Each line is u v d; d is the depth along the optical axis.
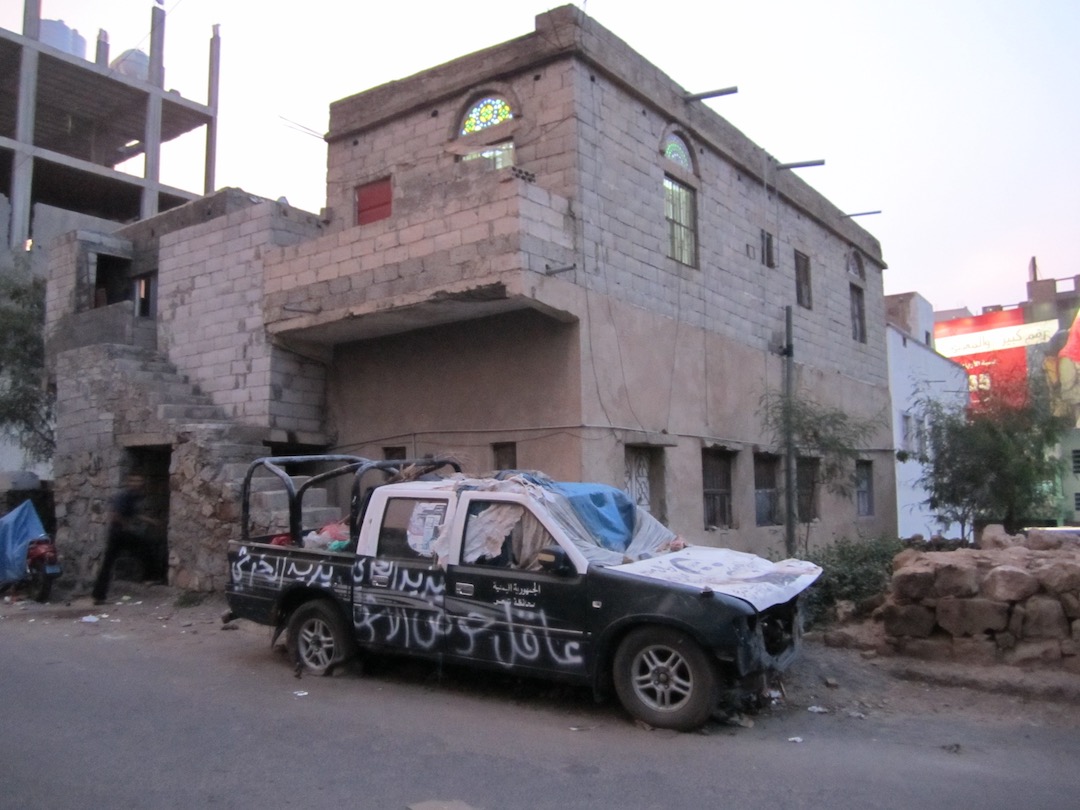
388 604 7.18
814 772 5.32
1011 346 45.38
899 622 7.95
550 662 6.42
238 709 6.59
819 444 14.93
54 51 33.69
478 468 12.26
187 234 15.10
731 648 5.82
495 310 11.90
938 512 21.91
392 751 5.60
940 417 19.52
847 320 20.67
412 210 11.95
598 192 12.29
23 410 19.78
